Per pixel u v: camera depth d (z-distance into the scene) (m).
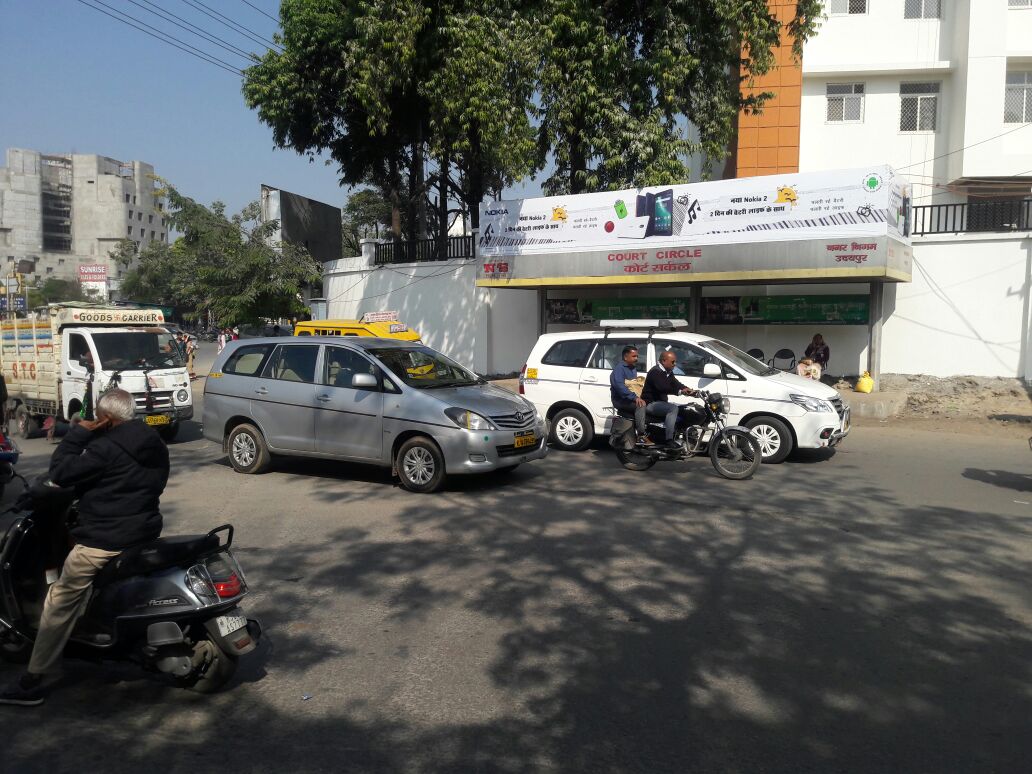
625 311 20.84
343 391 9.66
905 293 18.41
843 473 10.21
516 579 6.14
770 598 5.67
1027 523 7.69
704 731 3.84
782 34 22.38
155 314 14.65
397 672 4.54
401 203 28.86
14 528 4.47
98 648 4.26
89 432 4.20
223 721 4.01
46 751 3.72
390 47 17.88
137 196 113.62
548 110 18.83
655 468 10.62
